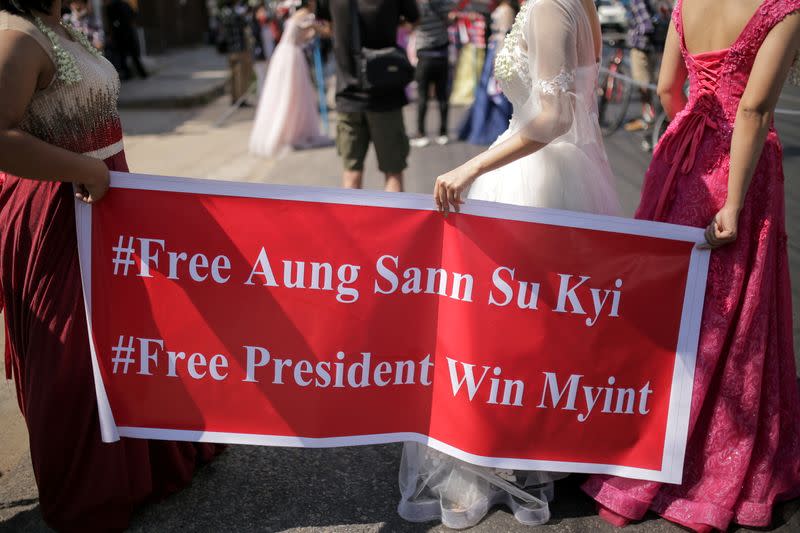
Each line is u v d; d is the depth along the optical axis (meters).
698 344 2.30
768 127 2.10
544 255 2.24
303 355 2.32
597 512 2.42
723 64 2.20
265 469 2.64
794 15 2.00
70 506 2.27
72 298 2.21
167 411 2.33
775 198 2.25
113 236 2.23
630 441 2.36
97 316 2.25
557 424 2.34
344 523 2.37
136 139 9.36
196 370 2.32
